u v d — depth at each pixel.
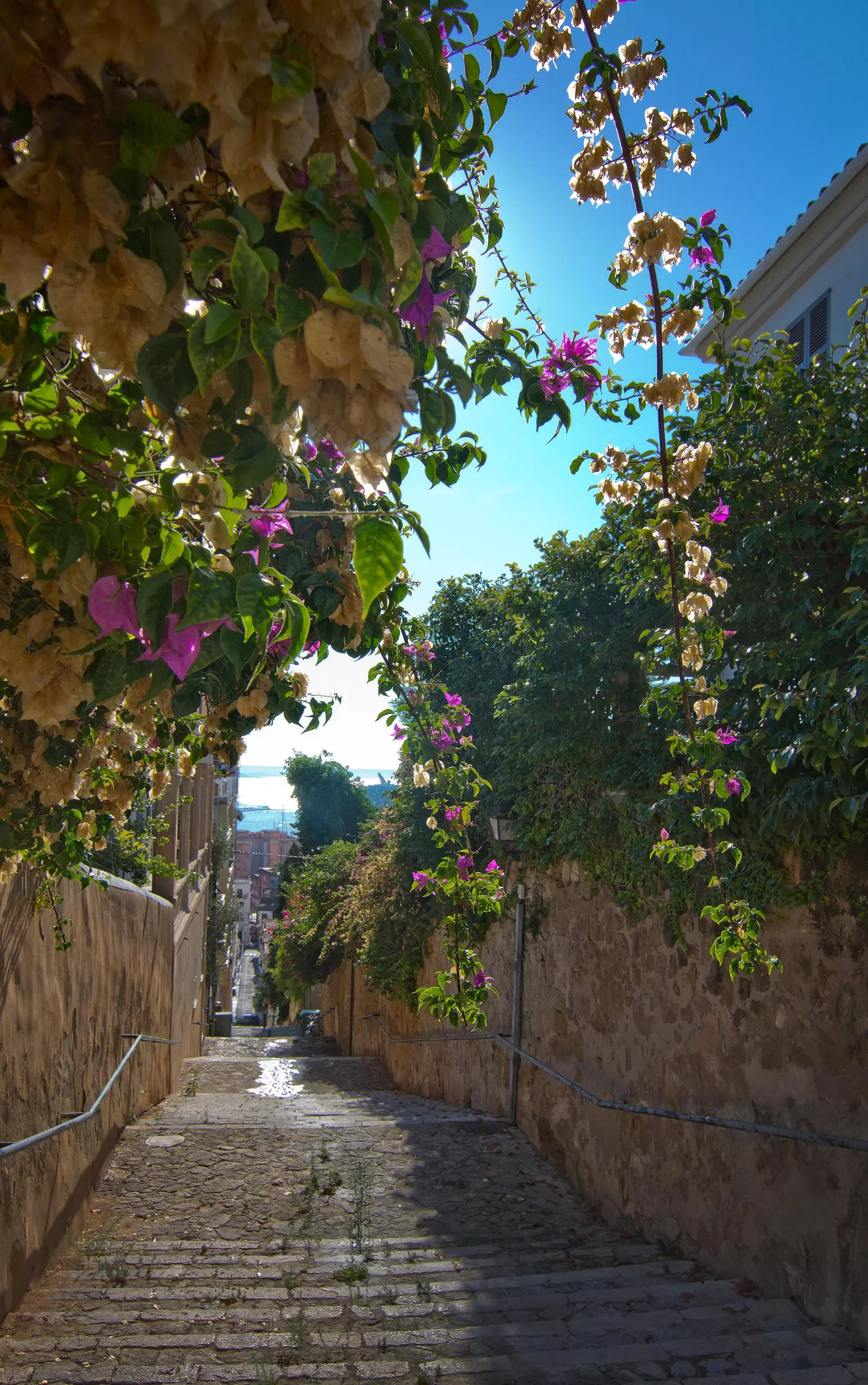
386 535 1.27
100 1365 3.25
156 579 1.31
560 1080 5.77
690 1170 4.66
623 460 3.54
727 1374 3.19
